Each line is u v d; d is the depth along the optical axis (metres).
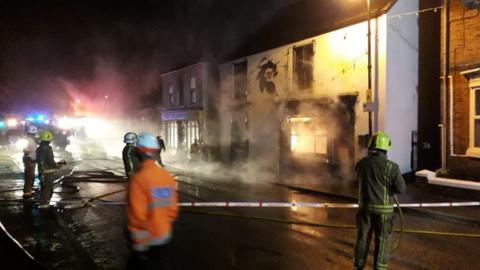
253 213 9.66
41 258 6.19
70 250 6.59
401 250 6.77
